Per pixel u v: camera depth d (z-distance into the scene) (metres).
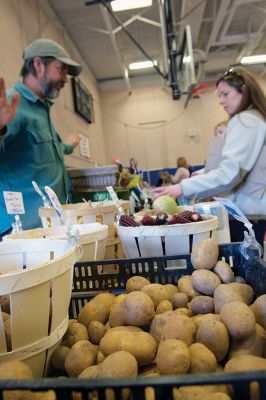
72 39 5.29
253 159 1.39
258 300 0.54
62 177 1.85
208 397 0.35
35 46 1.69
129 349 0.47
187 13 4.27
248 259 0.69
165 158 7.90
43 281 0.47
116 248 1.09
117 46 5.04
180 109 7.84
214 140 1.73
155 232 0.82
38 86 1.73
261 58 6.21
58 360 0.51
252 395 0.29
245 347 0.48
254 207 1.43
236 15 5.22
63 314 0.54
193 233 0.82
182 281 0.69
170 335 0.50
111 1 3.77
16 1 2.95
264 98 1.46
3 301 0.46
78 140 2.52
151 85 7.86
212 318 0.52
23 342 0.47
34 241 0.68
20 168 1.54
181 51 4.70
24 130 1.54
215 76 7.54
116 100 7.93
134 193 1.94
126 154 7.96
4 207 1.47
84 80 6.13
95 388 0.30
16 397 0.35
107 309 0.63
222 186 1.39
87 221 1.05
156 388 0.30
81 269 0.76
